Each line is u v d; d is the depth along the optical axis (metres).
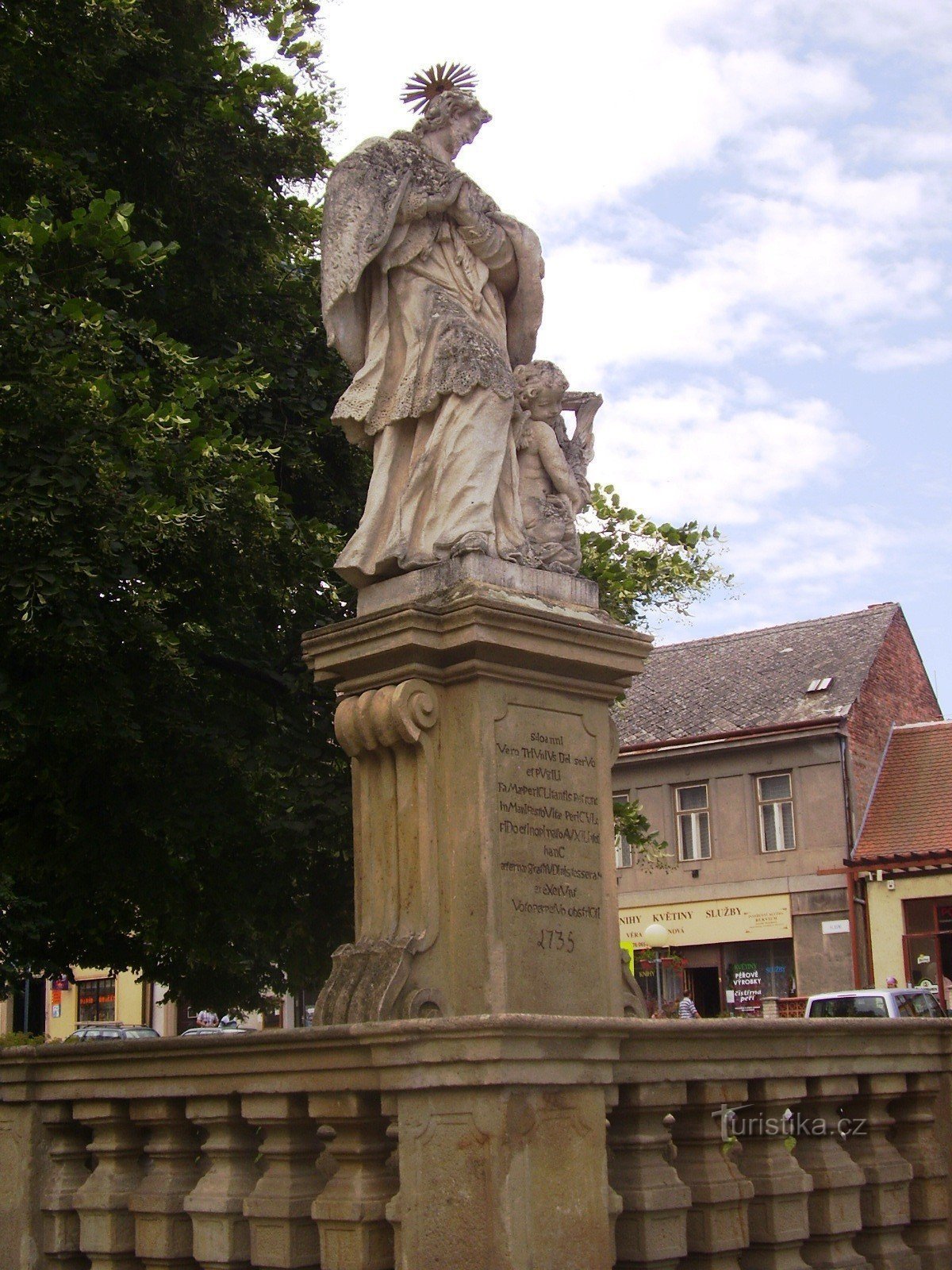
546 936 6.52
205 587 12.47
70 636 10.41
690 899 33.16
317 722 13.12
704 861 33.16
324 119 15.11
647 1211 5.61
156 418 10.95
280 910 13.81
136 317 13.33
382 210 7.43
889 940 30.75
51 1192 6.29
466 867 6.42
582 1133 5.33
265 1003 16.52
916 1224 6.80
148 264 11.88
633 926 33.84
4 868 12.94
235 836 12.83
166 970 15.21
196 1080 5.75
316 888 13.88
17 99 12.51
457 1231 5.07
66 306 10.83
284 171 14.89
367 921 6.63
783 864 32.16
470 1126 5.12
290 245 15.09
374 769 6.77
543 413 7.78
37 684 11.05
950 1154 6.90
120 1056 5.98
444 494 7.16
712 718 34.12
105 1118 6.11
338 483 14.70
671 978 33.28
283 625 13.38
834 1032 6.35
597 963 6.75
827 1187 6.30
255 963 14.92
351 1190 5.29
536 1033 5.11
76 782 12.20
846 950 31.08
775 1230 6.01
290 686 13.10
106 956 14.84
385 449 7.39
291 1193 5.46
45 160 12.12
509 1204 5.03
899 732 33.78
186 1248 5.87
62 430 10.72
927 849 30.53
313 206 15.36
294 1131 5.51
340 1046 5.27
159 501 10.52
